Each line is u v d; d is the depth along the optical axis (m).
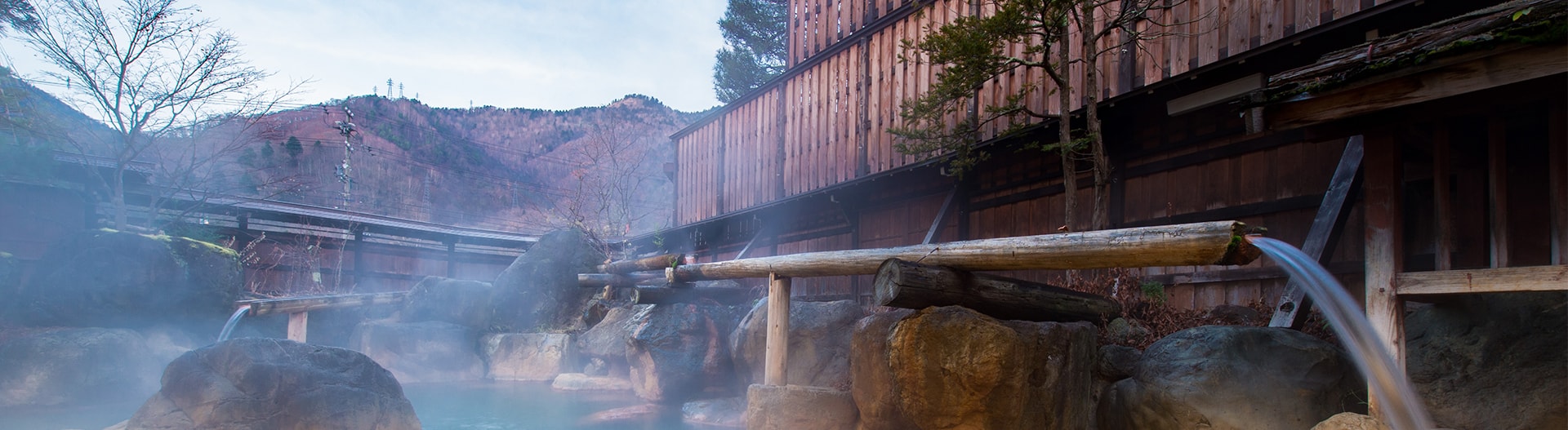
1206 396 5.30
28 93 16.33
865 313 9.00
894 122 13.18
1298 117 4.87
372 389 7.99
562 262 17.56
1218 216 8.63
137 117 16.20
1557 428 4.62
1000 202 11.38
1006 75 11.21
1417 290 4.62
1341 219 6.73
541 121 104.25
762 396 7.72
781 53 32.41
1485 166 6.50
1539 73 3.96
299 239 21.39
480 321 16.33
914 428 6.36
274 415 7.32
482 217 61.31
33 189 16.50
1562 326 4.95
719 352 10.85
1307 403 5.20
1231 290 8.45
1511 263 6.24
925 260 6.46
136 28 15.74
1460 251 6.64
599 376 13.24
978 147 10.41
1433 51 4.20
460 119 102.94
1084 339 6.29
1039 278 10.36
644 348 10.89
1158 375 5.68
